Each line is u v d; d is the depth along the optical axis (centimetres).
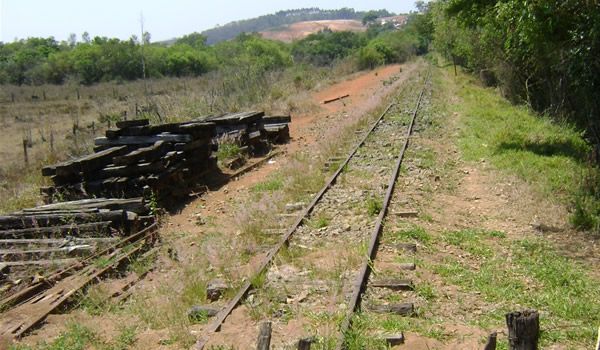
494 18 1511
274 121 2064
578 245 865
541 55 1452
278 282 697
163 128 1322
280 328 582
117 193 1116
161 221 1056
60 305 688
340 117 2433
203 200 1241
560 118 1819
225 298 677
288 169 1375
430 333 564
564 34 1210
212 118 1823
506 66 2358
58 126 3228
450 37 3894
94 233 921
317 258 780
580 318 617
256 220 946
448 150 1595
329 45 8875
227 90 3244
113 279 775
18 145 2684
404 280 681
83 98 4912
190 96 2797
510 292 682
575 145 1499
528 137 1628
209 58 6744
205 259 807
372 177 1238
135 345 579
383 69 6172
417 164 1362
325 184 1164
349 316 572
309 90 3891
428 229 908
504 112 2200
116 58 6206
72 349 573
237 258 805
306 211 974
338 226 912
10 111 4056
